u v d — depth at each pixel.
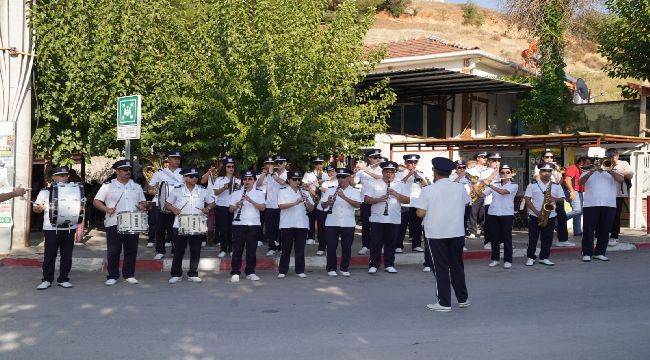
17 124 14.25
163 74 16.86
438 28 72.12
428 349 6.64
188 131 16.38
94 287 10.28
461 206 8.70
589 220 12.99
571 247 14.81
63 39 15.45
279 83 16.73
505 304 8.94
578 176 16.80
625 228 20.11
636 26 23.39
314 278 11.33
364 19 18.83
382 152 22.06
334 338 7.10
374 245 11.85
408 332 7.37
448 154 21.14
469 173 16.28
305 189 11.86
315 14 18.86
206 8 17.64
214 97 16.06
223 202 13.41
